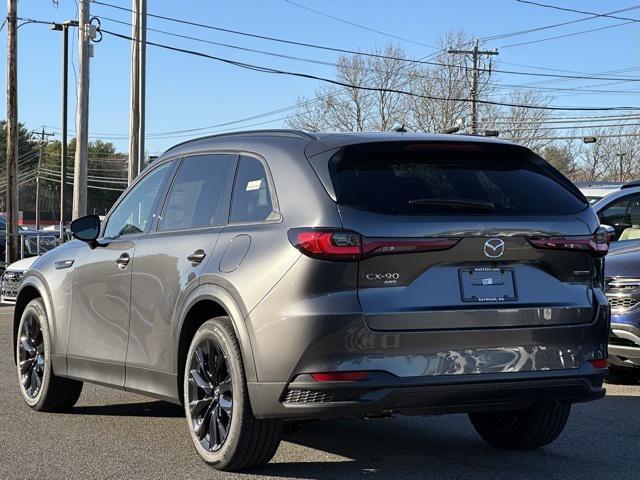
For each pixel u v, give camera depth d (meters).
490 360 4.77
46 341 7.02
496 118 57.16
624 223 9.48
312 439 6.18
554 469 5.37
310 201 4.80
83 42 24.84
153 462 5.47
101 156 112.44
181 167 6.12
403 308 4.63
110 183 112.75
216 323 5.14
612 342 7.93
